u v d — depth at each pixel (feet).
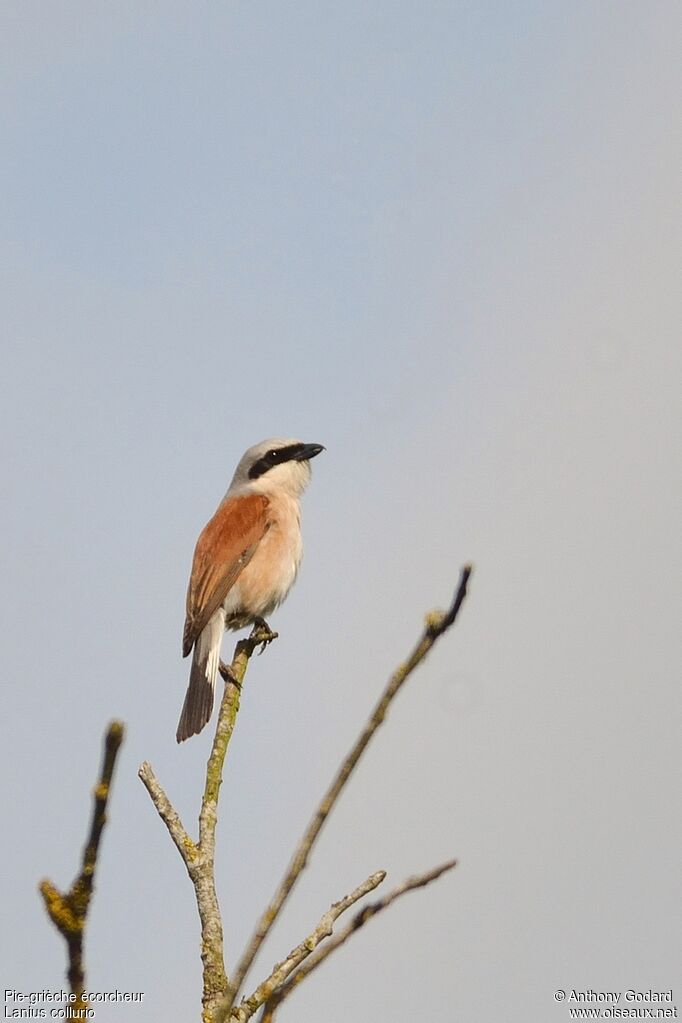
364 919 20.34
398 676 17.37
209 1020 22.43
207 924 23.73
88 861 15.72
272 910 17.93
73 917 15.87
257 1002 20.76
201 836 25.32
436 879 20.80
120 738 14.79
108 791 15.12
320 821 17.72
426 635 17.29
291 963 21.29
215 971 23.04
